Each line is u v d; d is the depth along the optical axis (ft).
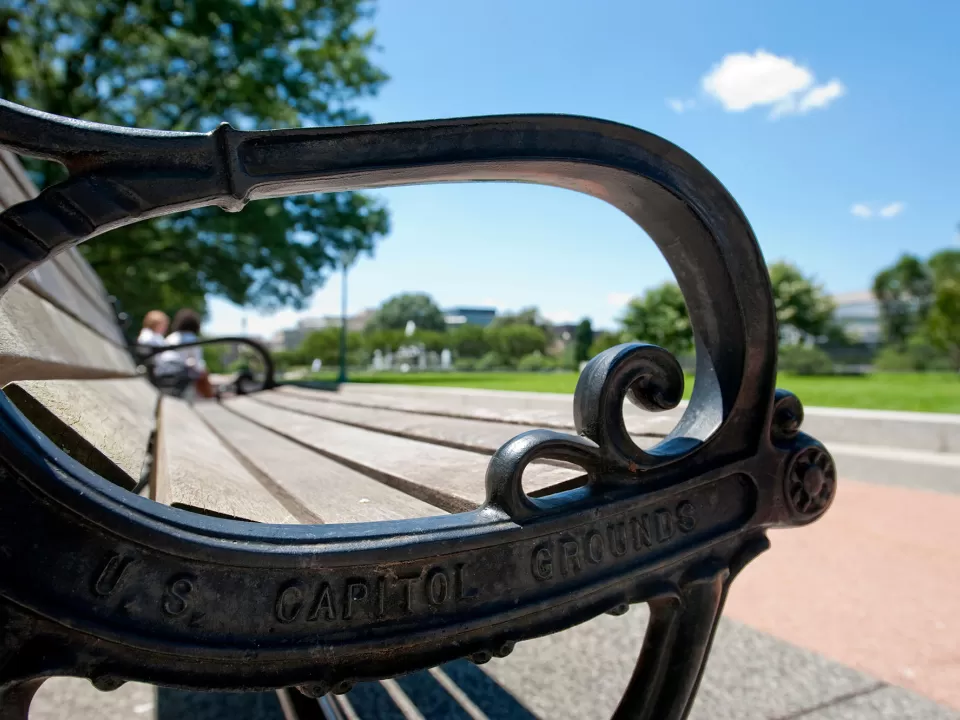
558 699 6.29
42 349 3.27
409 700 6.26
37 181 55.16
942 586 9.54
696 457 3.32
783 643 7.35
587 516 2.94
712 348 3.63
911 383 66.08
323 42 68.90
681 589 3.32
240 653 2.31
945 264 204.44
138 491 4.06
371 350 236.43
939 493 15.89
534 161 2.85
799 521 3.70
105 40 59.88
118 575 2.19
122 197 2.33
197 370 22.26
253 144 2.48
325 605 2.45
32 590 2.09
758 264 3.49
